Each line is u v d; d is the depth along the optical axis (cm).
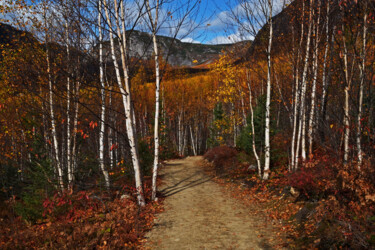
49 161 1172
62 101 1202
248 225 744
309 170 852
